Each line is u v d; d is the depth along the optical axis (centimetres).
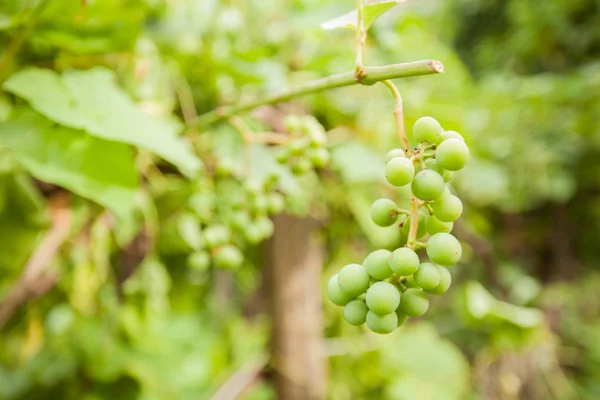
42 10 48
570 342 146
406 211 41
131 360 85
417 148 40
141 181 65
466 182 102
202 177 57
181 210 69
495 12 166
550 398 129
